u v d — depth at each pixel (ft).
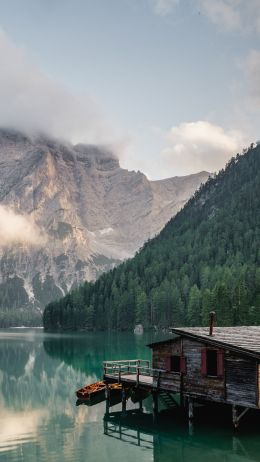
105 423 149.89
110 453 120.88
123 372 187.73
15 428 145.28
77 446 126.72
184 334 142.51
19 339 599.98
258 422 142.61
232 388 129.70
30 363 309.63
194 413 156.56
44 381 236.43
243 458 116.67
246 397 125.70
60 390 211.41
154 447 125.39
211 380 135.23
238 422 132.46
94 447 125.59
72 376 251.19
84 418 156.76
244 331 159.84
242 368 127.44
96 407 173.17
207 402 152.35
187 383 142.51
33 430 142.82
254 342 136.05
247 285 575.79
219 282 579.48
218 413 156.15
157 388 152.25
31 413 165.68
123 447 125.70
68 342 516.32
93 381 234.58
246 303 503.61
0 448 125.59
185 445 126.31
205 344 137.90
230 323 504.43
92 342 504.84
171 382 147.95
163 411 163.63
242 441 127.65
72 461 114.93
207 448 123.65
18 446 127.24
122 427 144.97
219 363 133.18
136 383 161.48
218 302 515.09
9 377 249.96
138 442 129.70
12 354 375.25
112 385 193.26
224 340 134.62
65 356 350.64
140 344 462.19
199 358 139.54
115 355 345.72
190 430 138.31
